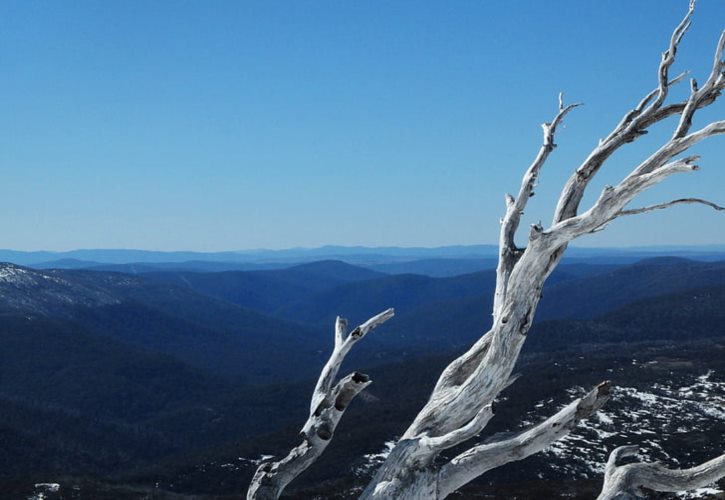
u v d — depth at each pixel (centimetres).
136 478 6300
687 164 527
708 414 7244
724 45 587
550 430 518
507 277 604
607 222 561
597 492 4031
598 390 505
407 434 580
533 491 4172
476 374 574
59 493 4666
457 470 545
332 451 6556
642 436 6256
